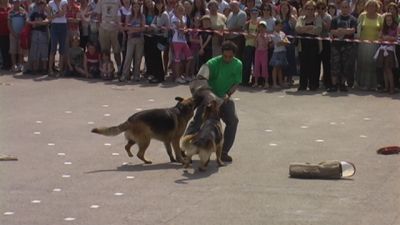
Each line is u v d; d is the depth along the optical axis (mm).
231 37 19875
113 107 17328
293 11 20062
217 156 12289
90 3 21391
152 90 19406
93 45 21141
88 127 15344
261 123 15680
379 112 16781
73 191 10836
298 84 20266
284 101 18016
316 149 13469
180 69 20516
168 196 10555
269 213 9719
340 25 19141
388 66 18812
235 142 14023
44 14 21500
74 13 21359
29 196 10586
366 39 19109
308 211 9789
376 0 19453
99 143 14039
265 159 12773
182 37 20359
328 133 14781
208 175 11750
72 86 19953
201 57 20328
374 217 9508
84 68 21328
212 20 20156
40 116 16375
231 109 12625
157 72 20516
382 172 11867
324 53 19250
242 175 11727
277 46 19594
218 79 12680
